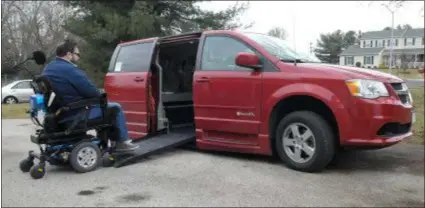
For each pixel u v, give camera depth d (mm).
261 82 5066
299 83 4789
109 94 6922
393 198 3920
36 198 3930
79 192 4129
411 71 52344
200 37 5898
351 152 5883
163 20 19125
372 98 4473
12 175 4781
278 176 4637
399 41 63594
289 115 4906
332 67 4828
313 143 4707
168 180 4516
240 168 5000
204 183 4383
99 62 19469
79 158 4855
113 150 5250
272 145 5145
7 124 10234
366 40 64875
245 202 3773
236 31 5613
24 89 17750
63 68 4770
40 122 5207
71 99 4863
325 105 4805
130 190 4176
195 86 5707
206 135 5672
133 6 19312
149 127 6383
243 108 5215
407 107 4766
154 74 6441
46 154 4863
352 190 4148
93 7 19047
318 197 3926
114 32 18359
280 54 5297
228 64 5469
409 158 5523
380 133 4527
